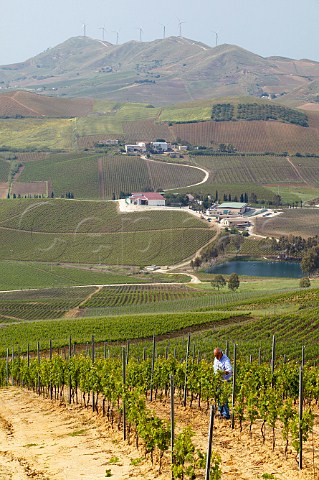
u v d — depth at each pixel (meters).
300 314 111.12
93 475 28.30
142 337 102.50
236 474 27.12
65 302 191.38
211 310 138.12
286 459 29.28
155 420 29.98
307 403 41.22
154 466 29.14
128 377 42.97
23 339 103.31
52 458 31.17
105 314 161.25
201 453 27.62
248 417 33.28
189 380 39.88
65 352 87.88
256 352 79.25
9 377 65.12
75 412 42.09
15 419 41.38
